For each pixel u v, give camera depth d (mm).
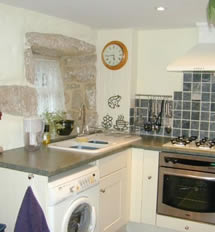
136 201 3223
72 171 2404
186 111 3492
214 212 2844
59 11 2742
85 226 2549
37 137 2684
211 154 2785
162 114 3646
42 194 2123
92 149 2938
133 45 3619
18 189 2244
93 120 3779
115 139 3332
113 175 2875
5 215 2340
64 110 3668
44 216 2117
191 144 3137
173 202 3014
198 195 2896
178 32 3512
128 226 3359
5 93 2553
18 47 2639
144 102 3742
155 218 3125
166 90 3627
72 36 3254
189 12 2684
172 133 3592
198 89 3406
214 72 3320
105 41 3701
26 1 2418
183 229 2994
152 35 3645
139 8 2596
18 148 2707
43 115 3248
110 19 3062
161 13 2754
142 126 3762
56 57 3590
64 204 2191
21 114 2707
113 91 3717
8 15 2525
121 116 3703
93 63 3723
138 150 3168
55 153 2598
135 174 3207
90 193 2471
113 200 2918
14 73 2621
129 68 3604
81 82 3713
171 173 2986
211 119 3379
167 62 3598
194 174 2877
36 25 2789
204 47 3156
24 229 2170
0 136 2549
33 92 2812
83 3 2469
